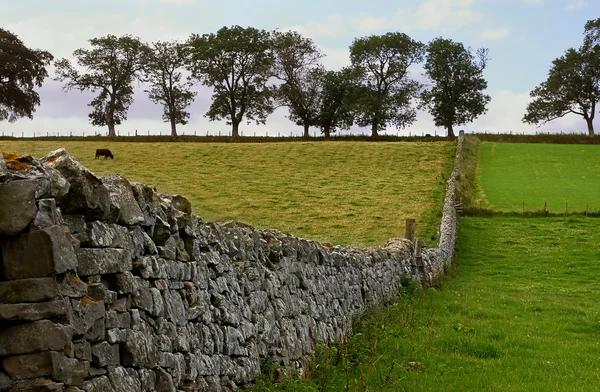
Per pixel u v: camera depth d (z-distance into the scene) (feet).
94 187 19.40
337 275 49.26
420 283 82.17
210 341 26.71
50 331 16.85
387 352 42.22
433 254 94.43
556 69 411.75
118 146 239.91
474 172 222.07
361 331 49.01
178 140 285.23
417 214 154.61
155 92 399.03
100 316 19.08
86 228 19.40
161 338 22.58
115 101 386.11
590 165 238.27
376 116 399.44
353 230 137.59
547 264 117.70
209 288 27.71
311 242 44.06
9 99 321.11
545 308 70.23
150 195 23.56
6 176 16.85
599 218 156.15
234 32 393.91
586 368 42.68
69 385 17.56
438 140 307.17
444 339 48.49
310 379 34.53
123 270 20.70
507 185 200.95
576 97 412.36
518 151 265.13
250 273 32.35
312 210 155.33
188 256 26.07
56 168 18.69
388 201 168.35
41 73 333.01
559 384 37.52
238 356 29.63
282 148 247.29
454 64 418.51
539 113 415.23
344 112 403.54
